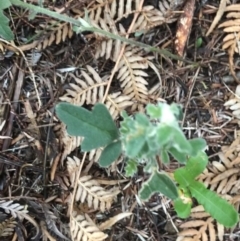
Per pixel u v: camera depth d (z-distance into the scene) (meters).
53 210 0.39
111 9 0.38
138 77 0.38
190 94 0.39
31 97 0.40
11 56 0.40
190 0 0.38
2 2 0.33
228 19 0.39
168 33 0.39
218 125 0.39
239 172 0.38
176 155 0.26
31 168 0.39
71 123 0.28
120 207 0.39
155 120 0.37
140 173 0.39
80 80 0.38
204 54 0.39
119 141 0.29
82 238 0.37
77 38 0.39
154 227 0.39
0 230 0.39
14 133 0.40
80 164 0.38
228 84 0.39
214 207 0.35
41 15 0.39
